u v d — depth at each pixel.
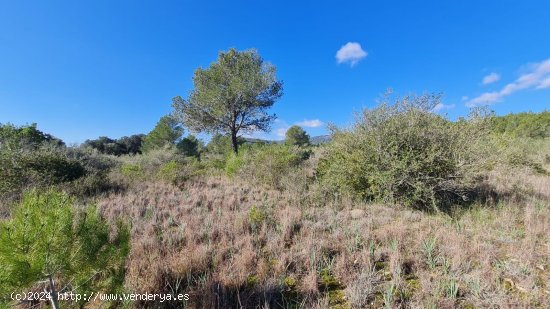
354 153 5.98
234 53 19.14
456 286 2.46
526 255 3.08
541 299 2.39
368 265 3.06
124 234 2.34
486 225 4.18
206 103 18.44
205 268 3.11
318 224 4.46
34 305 2.40
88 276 2.14
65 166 8.27
